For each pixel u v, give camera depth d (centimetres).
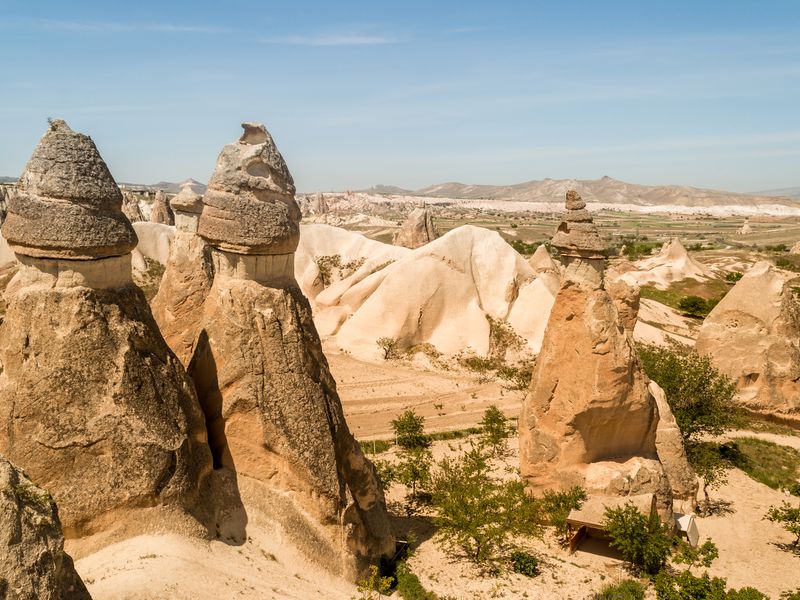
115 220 1600
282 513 1811
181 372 1733
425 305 5700
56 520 1050
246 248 1839
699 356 4253
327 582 1780
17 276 1714
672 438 2867
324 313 6247
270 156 1902
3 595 924
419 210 8812
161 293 2966
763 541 2697
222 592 1473
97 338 1547
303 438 1839
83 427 1509
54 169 1520
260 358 1834
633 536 2256
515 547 2402
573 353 2541
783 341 4325
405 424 3694
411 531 2472
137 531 1541
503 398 4691
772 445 3841
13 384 1509
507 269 6175
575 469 2577
